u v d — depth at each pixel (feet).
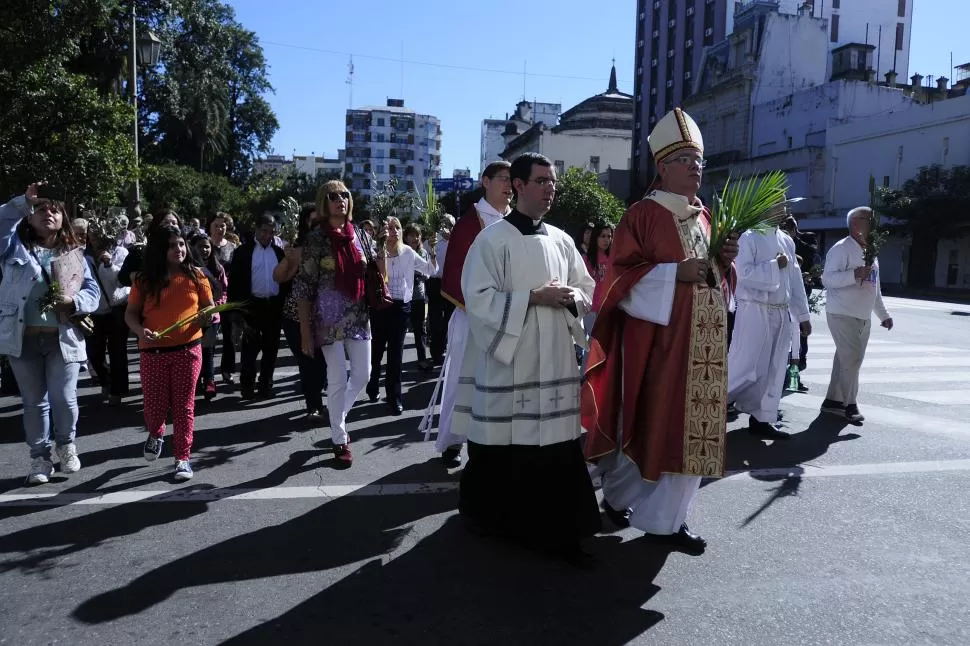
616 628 10.07
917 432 20.79
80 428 20.70
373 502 14.87
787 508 14.60
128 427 20.84
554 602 10.78
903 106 132.36
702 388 12.14
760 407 20.18
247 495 15.20
